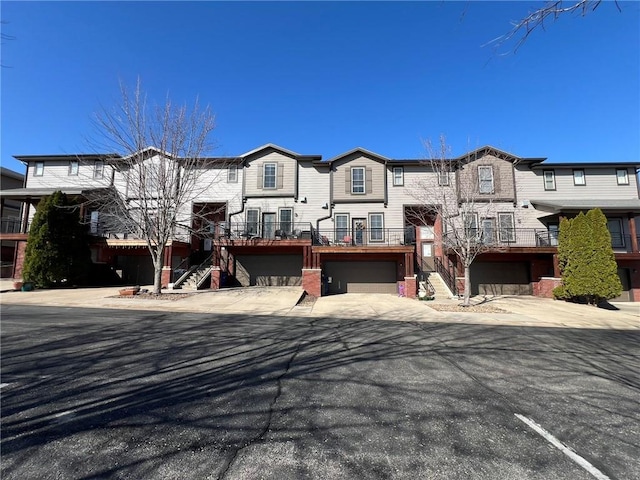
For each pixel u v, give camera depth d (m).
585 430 3.34
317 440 3.03
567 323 10.37
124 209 14.67
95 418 3.39
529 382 4.73
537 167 19.28
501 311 12.48
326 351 6.20
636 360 6.08
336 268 19.31
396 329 8.68
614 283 14.35
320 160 20.05
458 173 16.94
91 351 5.85
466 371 5.18
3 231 21.80
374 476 2.52
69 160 20.62
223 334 7.51
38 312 10.12
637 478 2.57
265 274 19.45
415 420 3.47
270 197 19.77
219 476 2.48
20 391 4.05
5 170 22.62
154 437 3.03
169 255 17.50
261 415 3.51
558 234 17.42
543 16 3.15
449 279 18.22
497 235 18.05
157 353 5.82
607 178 19.33
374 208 19.50
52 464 2.60
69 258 17.08
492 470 2.62
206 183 19.86
